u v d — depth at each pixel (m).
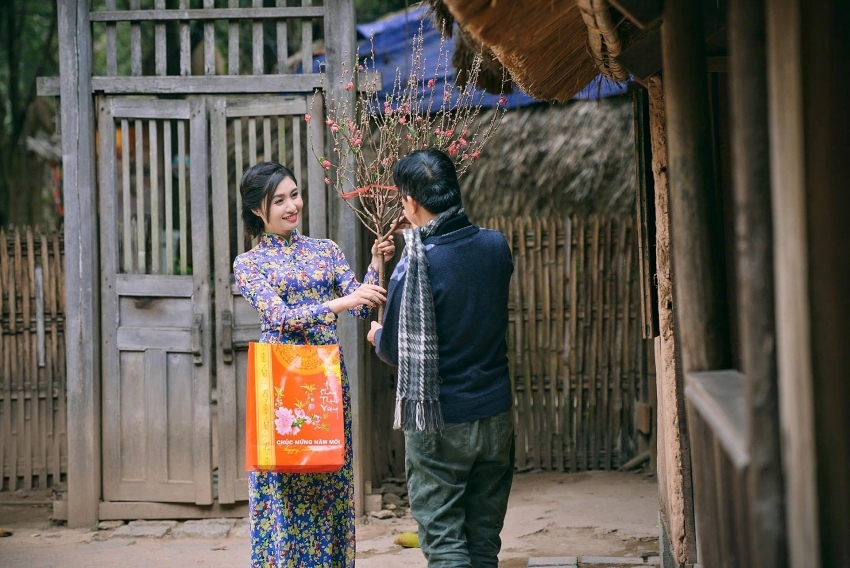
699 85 2.11
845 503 1.52
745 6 1.49
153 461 5.27
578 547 4.63
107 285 5.29
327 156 5.20
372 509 5.30
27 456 6.20
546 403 6.54
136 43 5.26
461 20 2.29
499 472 3.04
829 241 1.50
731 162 3.36
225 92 5.24
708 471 1.93
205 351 5.25
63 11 5.19
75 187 5.21
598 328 6.48
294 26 10.90
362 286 3.29
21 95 11.49
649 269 3.79
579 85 3.49
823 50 1.51
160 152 6.82
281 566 3.36
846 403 1.52
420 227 2.96
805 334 1.34
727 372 2.05
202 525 5.16
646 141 3.83
